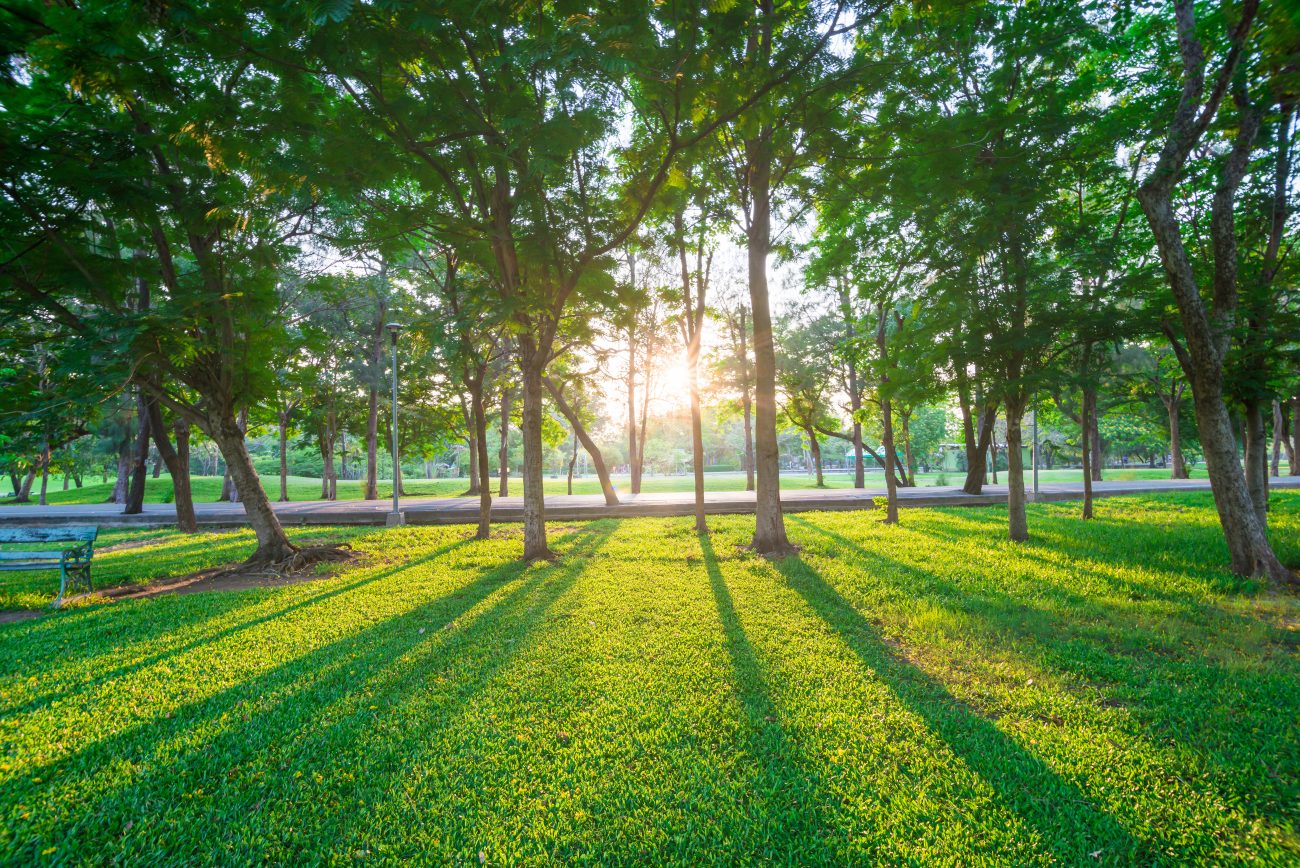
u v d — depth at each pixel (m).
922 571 8.51
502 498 23.45
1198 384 8.02
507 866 2.56
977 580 7.89
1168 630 5.64
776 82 6.55
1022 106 9.06
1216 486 8.02
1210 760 3.29
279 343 10.23
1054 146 9.08
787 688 4.38
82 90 6.28
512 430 55.00
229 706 4.25
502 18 6.11
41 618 6.91
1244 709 3.95
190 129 6.96
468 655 5.23
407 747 3.60
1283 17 5.70
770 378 10.56
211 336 9.23
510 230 9.00
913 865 2.52
